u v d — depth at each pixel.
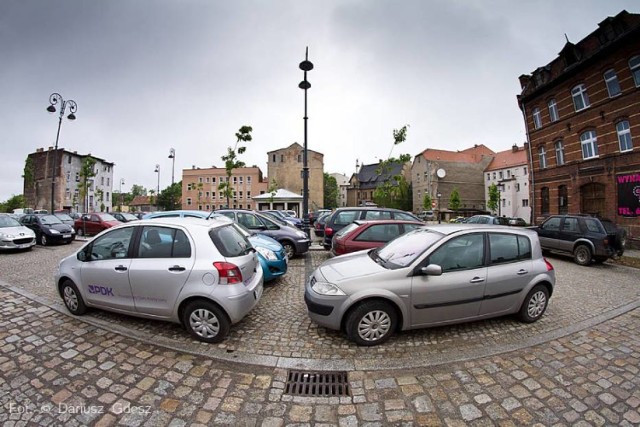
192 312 3.86
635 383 3.15
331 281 4.05
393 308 3.92
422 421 2.59
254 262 4.59
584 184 16.92
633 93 14.36
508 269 4.38
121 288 4.10
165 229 4.17
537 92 20.00
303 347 3.82
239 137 19.50
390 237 7.32
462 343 3.95
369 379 3.18
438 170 54.22
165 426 2.50
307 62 12.09
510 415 2.67
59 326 4.25
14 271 7.62
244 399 2.85
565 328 4.44
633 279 7.90
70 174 52.00
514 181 46.75
